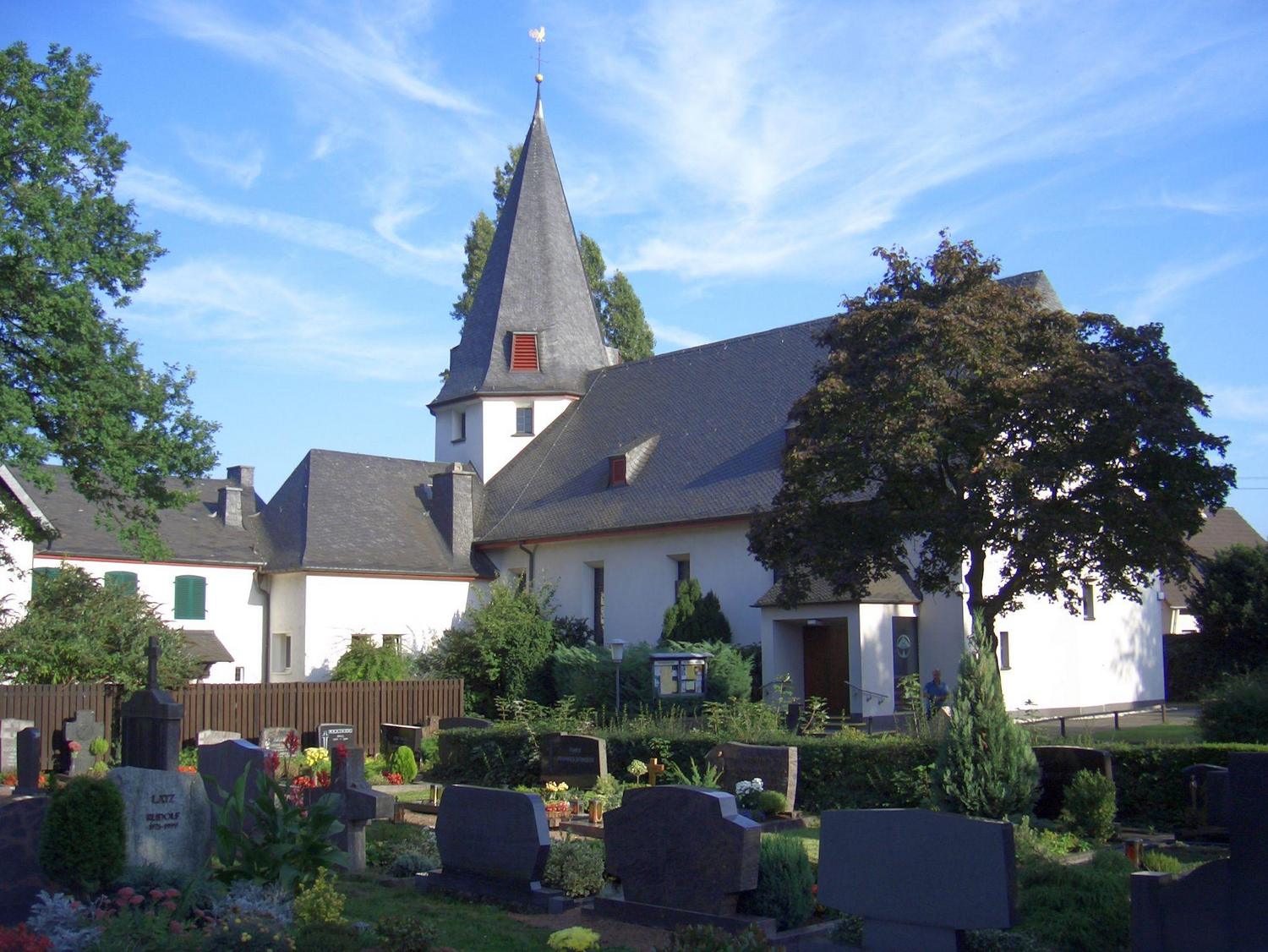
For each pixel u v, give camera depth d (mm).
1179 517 21484
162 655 29781
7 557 30906
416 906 12266
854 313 23688
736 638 35531
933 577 24531
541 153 50562
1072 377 21422
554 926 11414
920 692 23188
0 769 25500
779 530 24344
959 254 23531
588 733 23156
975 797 14023
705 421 41312
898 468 22438
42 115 27188
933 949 9180
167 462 28859
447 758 25516
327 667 40156
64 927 8922
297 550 40938
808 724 25125
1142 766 17172
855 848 9672
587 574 41000
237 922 9039
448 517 43969
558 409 47812
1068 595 23359
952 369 22453
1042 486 21828
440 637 40844
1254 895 8461
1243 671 37656
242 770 15281
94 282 28281
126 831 10570
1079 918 9797
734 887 10883
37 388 27500
